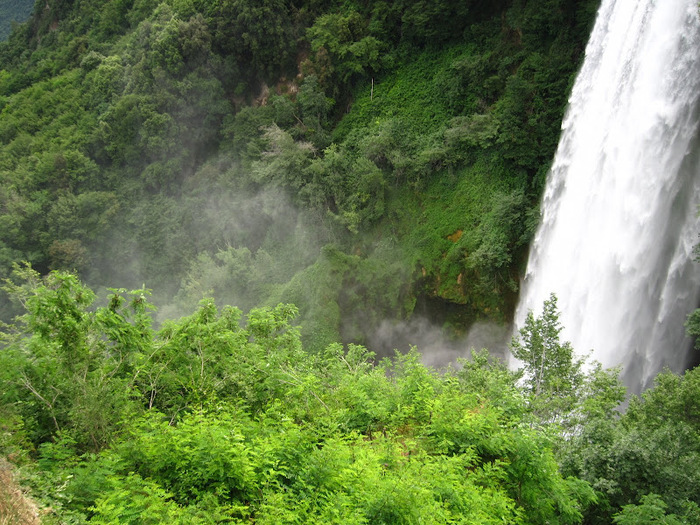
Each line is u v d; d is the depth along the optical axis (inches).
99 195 1849.2
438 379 581.9
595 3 1192.2
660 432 452.8
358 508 318.7
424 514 313.0
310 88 1633.9
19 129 2252.7
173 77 1786.4
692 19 868.6
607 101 1071.0
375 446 422.3
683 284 882.8
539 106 1263.5
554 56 1263.5
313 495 338.3
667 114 912.9
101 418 417.7
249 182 1662.2
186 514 301.9
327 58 1642.5
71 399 437.4
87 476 346.9
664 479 425.4
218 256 1576.0
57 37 2721.5
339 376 637.3
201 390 504.7
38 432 433.4
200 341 538.3
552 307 700.0
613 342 992.9
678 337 890.1
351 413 499.5
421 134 1507.1
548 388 641.0
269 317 688.4
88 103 2097.7
